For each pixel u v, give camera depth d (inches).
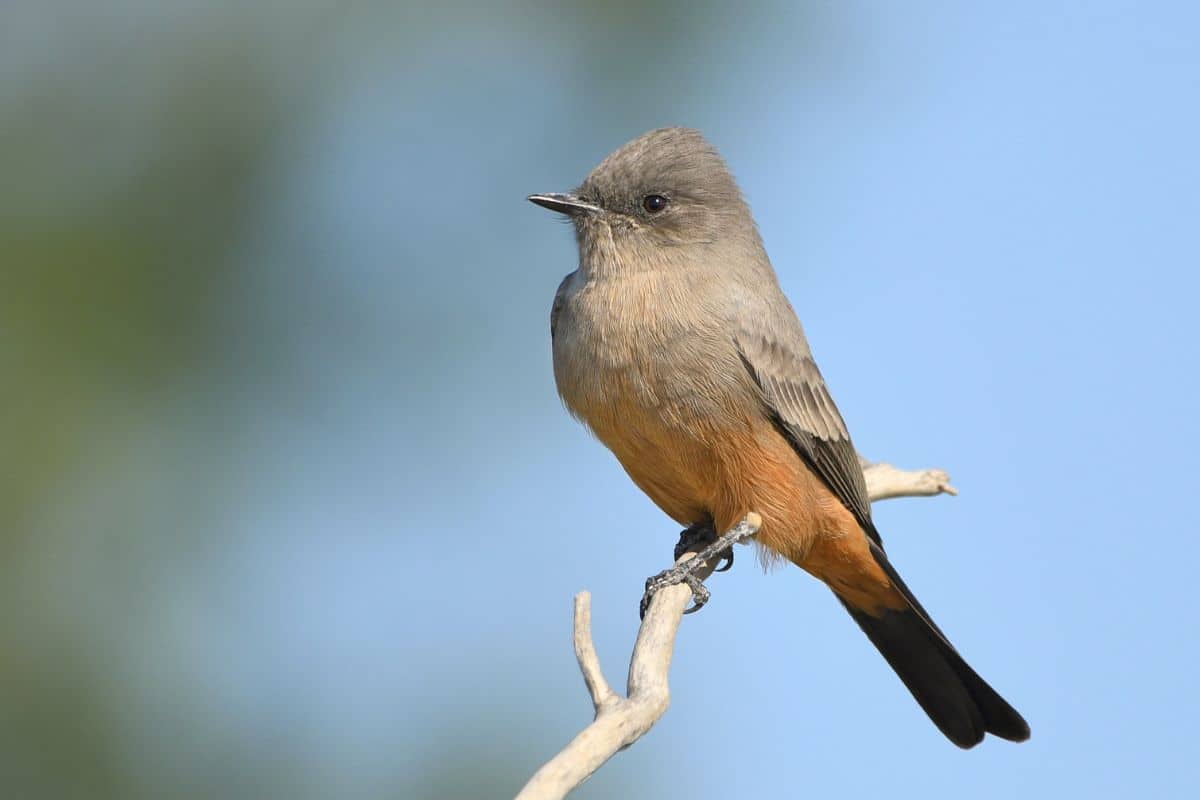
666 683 324.5
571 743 302.4
